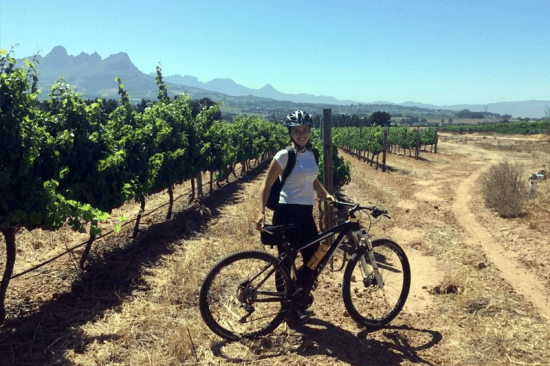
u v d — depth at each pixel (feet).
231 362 10.18
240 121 61.31
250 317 12.29
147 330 11.60
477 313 13.21
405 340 11.49
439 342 11.37
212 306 13.01
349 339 11.43
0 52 11.57
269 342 11.18
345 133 124.47
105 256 17.75
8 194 11.43
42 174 13.97
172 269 16.79
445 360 10.43
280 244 11.53
